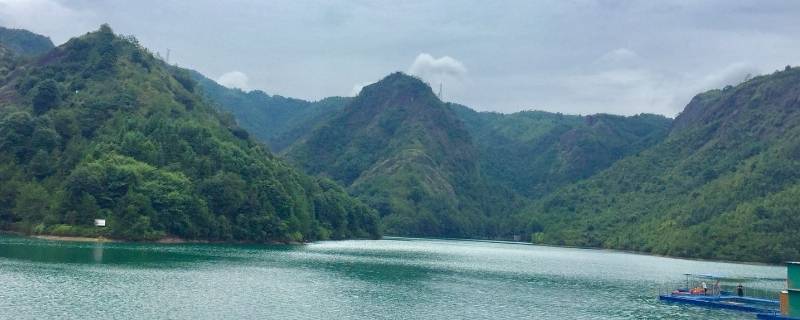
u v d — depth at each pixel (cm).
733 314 9338
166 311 7031
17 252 12325
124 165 18638
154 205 18400
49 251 12938
